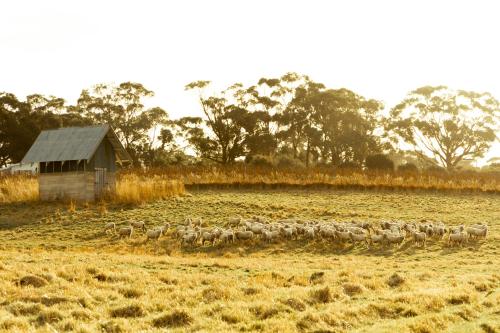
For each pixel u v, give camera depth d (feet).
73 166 153.07
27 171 222.89
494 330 49.14
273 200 163.73
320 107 336.49
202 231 119.75
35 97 364.58
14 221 133.08
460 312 54.39
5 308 51.78
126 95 360.89
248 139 325.01
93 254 93.50
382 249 110.83
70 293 57.98
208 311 52.85
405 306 55.77
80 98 366.02
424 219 140.56
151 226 130.52
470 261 96.78
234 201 157.07
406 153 382.83
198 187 184.65
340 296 60.75
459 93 347.15
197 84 332.60
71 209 141.59
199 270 79.05
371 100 361.71
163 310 54.29
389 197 173.88
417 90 351.05
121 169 218.59
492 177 203.92
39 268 69.87
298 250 109.40
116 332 47.16
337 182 189.57
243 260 93.86
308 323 49.24
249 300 58.23
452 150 347.97
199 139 331.98
